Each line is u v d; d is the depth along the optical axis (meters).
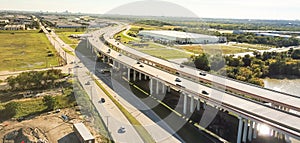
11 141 29.47
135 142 30.33
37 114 37.25
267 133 35.34
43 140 29.61
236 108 32.94
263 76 68.62
